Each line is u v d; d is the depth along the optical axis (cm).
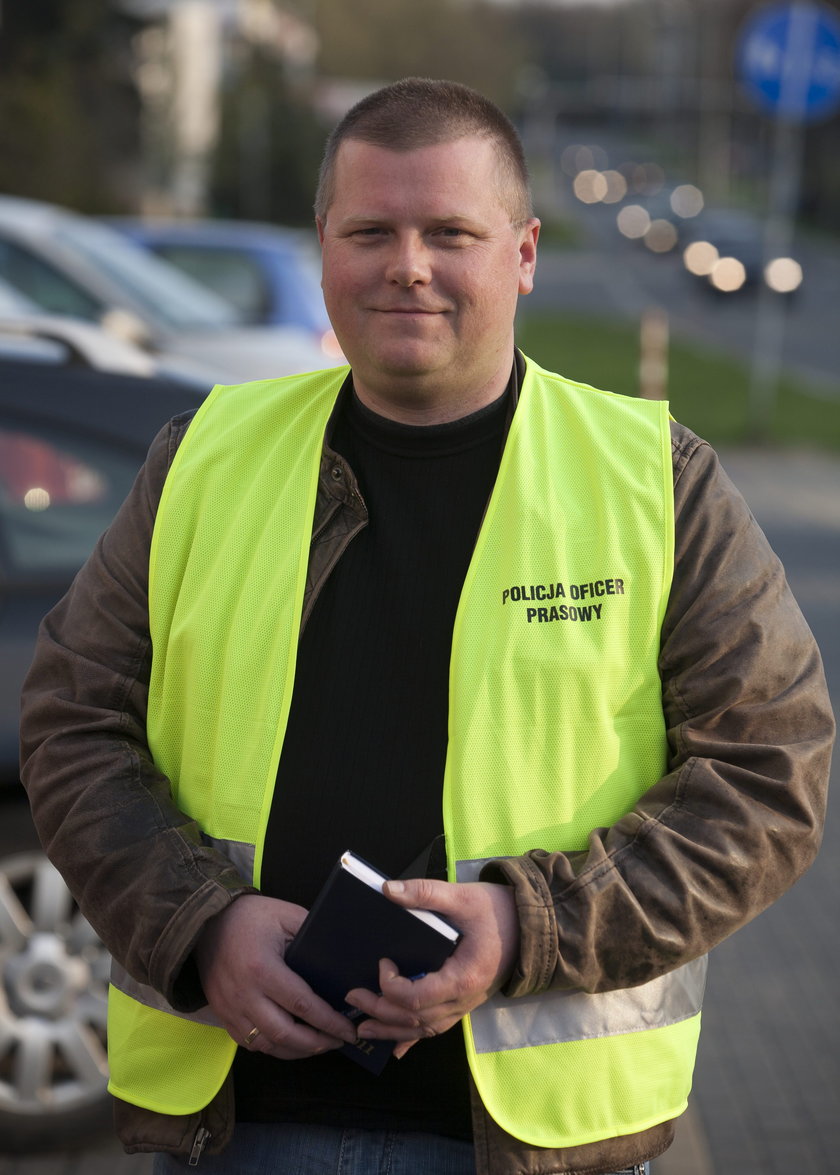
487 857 217
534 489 226
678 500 225
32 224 1160
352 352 223
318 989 209
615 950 207
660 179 13062
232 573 232
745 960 548
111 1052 234
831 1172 414
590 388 239
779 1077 464
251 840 225
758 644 218
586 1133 217
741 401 2127
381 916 203
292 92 6494
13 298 1095
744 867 209
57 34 4278
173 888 214
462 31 9850
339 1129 223
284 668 226
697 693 218
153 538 237
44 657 238
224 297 1323
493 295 220
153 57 5094
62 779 227
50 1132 407
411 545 228
